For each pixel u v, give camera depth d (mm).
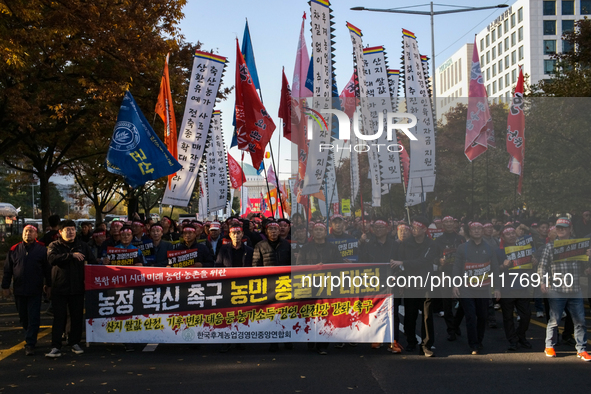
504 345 8219
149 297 7824
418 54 11461
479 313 7859
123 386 6066
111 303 7812
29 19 12953
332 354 7629
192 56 20359
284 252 7992
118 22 14852
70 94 16812
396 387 6016
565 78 19484
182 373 6602
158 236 8867
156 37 15875
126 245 8531
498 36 77250
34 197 72812
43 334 9109
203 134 11305
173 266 8320
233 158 19812
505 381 6223
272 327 7723
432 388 5973
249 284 7773
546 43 68938
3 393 5832
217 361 7215
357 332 7637
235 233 8125
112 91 15383
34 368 6852
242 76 10500
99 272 7816
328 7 9336
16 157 25500
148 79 17484
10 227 37406
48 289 7984
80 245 7906
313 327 7688
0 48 11984
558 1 68688
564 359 7254
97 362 7164
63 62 16891
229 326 7762
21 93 15320
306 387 6012
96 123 17812
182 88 18969
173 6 16484
